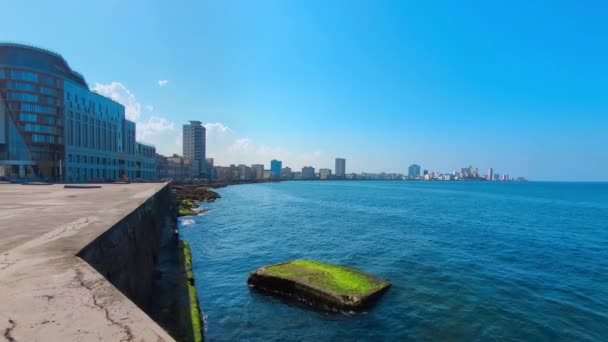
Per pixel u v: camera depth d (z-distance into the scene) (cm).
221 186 16438
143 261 1395
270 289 1581
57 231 898
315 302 1424
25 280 487
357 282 1523
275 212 5319
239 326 1279
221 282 1792
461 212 5359
